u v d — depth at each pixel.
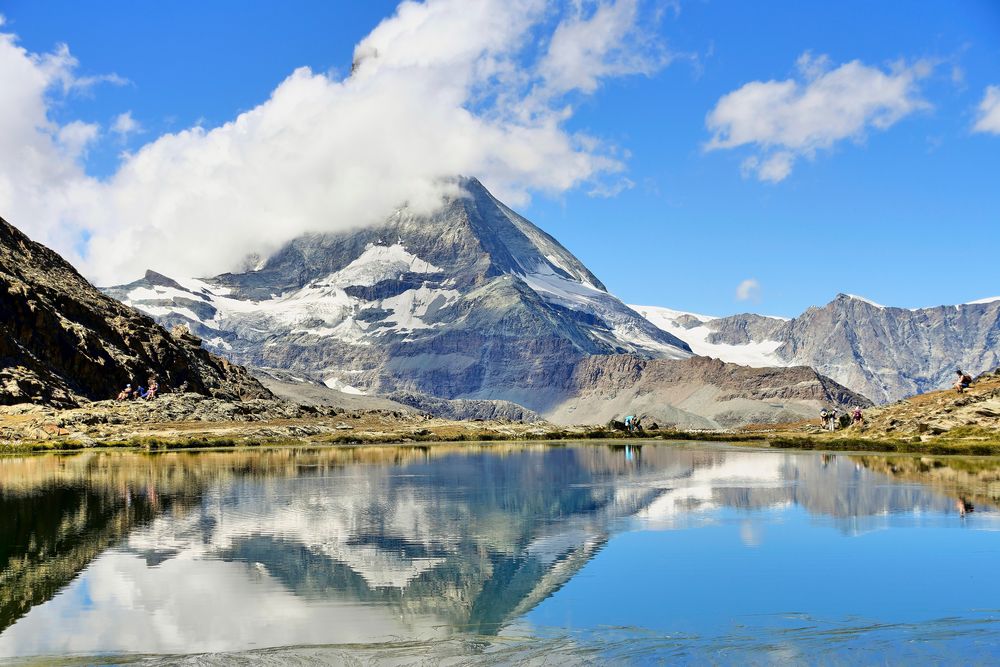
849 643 32.19
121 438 135.12
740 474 88.94
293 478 83.69
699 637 32.84
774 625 34.28
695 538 51.28
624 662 30.41
